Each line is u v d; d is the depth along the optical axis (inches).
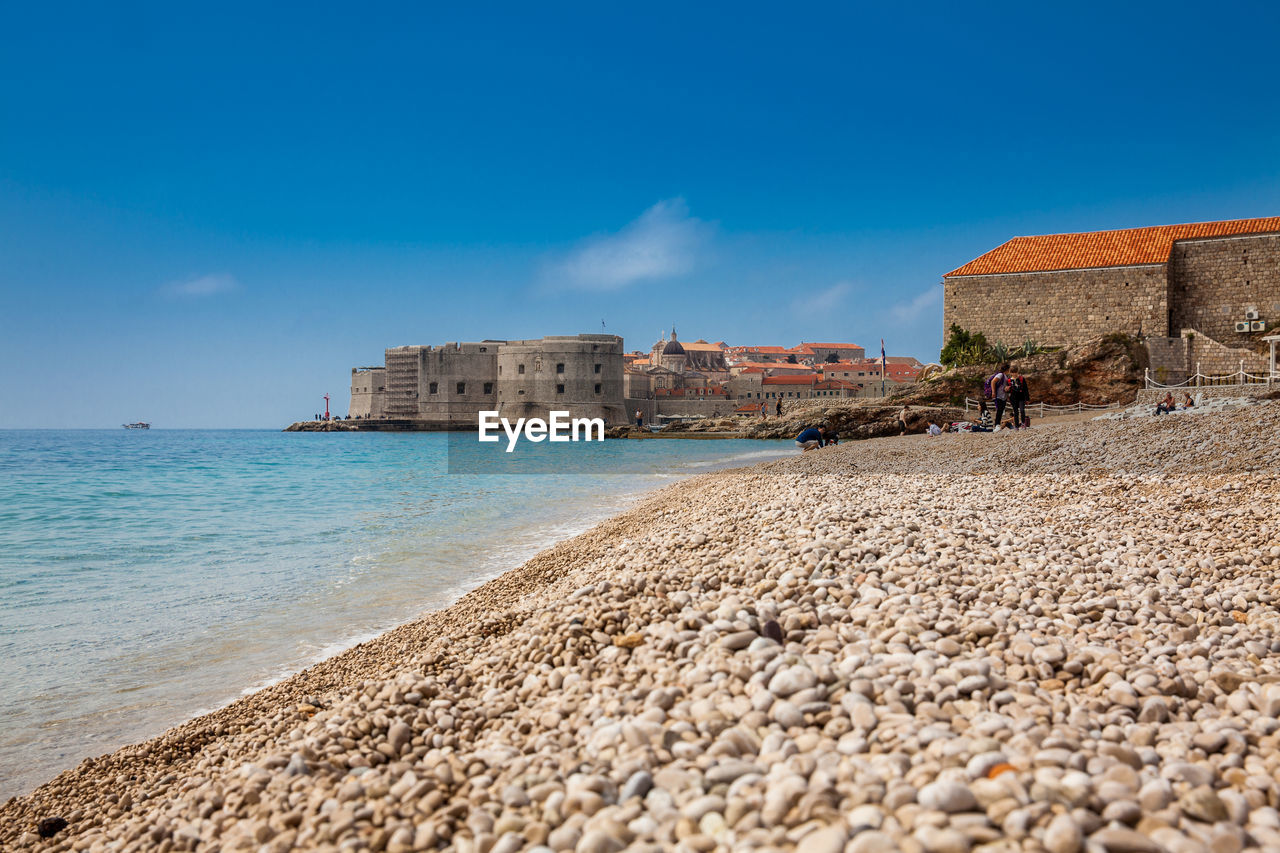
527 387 5841.5
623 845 146.4
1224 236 2898.6
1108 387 2787.9
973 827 134.0
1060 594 305.0
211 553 691.4
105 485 1432.1
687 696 212.4
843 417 3179.1
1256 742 173.8
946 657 227.8
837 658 225.3
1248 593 302.7
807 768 162.7
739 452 2677.2
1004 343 3100.4
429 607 493.0
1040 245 3179.1
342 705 268.1
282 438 5792.3
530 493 1258.0
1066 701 198.4
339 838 169.2
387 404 6766.7
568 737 200.8
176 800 225.0
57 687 360.2
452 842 161.8
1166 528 450.3
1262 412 824.9
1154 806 143.2
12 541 760.3
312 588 550.0
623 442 4114.2
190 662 392.8
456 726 227.6
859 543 370.6
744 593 303.6
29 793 262.5
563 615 302.5
